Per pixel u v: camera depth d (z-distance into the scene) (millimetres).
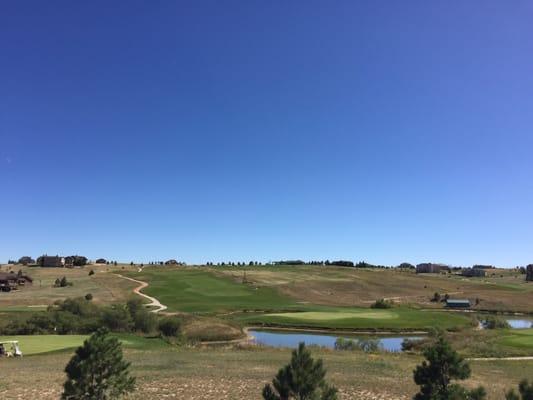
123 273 170250
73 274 166000
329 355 45719
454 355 17000
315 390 16516
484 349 51406
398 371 35750
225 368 34750
